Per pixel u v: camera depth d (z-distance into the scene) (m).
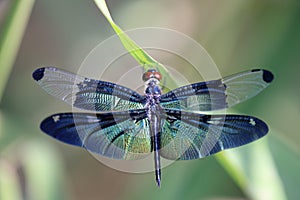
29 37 1.40
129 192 1.35
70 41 1.40
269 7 1.36
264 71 1.27
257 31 1.36
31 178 1.33
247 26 1.36
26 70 1.40
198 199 1.32
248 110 1.35
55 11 1.39
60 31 1.40
